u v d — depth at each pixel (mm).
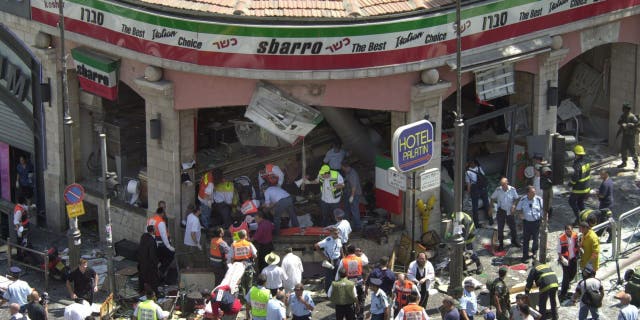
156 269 30656
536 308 28781
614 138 38719
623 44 37625
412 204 31422
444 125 36531
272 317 27125
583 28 34781
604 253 31953
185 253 32156
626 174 37375
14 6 34281
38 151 35500
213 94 31547
